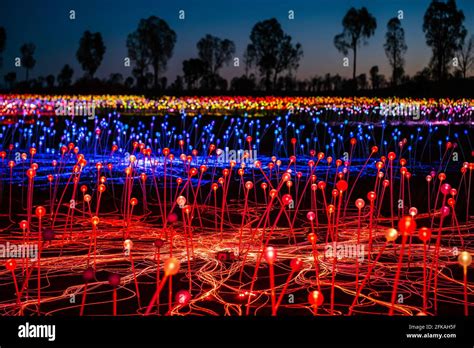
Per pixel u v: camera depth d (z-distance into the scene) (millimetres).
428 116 20922
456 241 6000
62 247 5434
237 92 32344
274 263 5145
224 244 5852
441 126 17172
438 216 7355
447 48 29000
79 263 5102
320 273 4820
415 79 29891
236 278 4691
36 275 4730
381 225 6863
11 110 20484
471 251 5500
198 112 22766
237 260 5250
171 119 19688
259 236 6227
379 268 4945
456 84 28203
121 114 21141
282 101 25656
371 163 13336
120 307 3928
